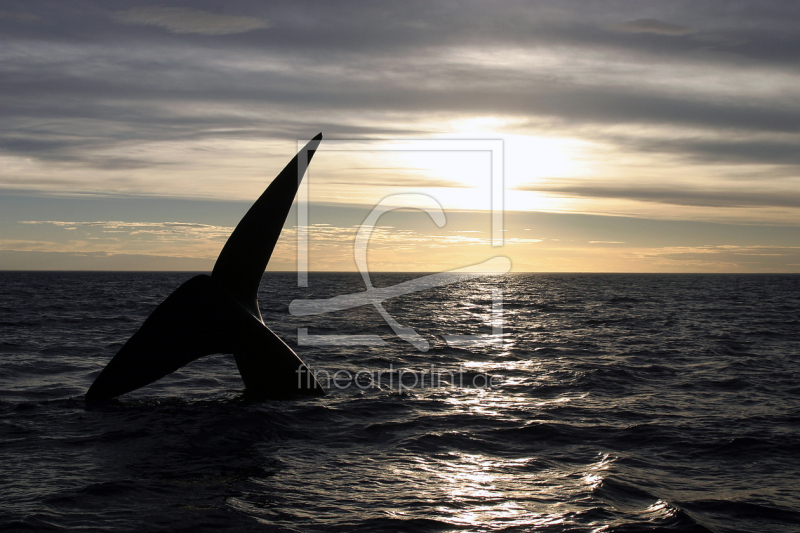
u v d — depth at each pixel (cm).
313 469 657
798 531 523
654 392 1118
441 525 515
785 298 5275
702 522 533
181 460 677
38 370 1285
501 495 589
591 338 2022
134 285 7544
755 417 923
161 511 532
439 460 698
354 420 873
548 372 1325
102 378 977
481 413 930
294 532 495
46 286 6800
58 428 805
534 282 10881
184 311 985
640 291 6694
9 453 697
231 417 859
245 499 564
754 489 620
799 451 753
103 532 485
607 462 698
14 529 487
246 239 1020
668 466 691
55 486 588
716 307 3841
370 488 602
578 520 532
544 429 836
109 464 660
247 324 984
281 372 1003
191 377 1191
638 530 513
